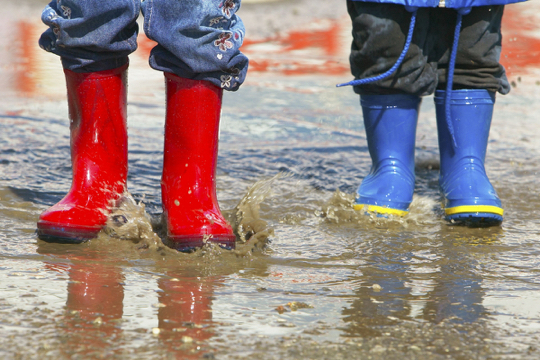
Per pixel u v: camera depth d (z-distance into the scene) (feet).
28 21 62.90
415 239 15.53
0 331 9.30
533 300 11.49
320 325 10.11
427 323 10.30
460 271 13.19
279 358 8.85
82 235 14.19
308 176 21.58
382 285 12.24
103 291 11.23
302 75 43.42
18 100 32.81
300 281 12.35
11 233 14.74
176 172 14.56
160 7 13.64
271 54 52.06
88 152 14.83
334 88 39.29
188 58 13.69
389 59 17.15
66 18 14.06
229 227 14.32
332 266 13.39
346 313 10.66
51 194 18.26
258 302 11.07
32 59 45.37
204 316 10.30
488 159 24.09
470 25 17.17
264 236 14.48
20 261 12.72
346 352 9.11
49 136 25.41
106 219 14.60
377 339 9.61
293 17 75.25
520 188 20.35
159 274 12.43
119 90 14.96
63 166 21.24
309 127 29.55
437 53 17.93
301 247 14.74
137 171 21.30
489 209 16.62
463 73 17.81
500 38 17.85
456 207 16.99
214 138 14.69
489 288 12.14
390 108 17.80
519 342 9.59
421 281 12.53
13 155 22.15
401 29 16.75
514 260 13.98
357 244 15.06
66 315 10.02
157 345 9.11
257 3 84.84
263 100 35.19
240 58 14.16
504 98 37.35
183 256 13.70
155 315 10.24
